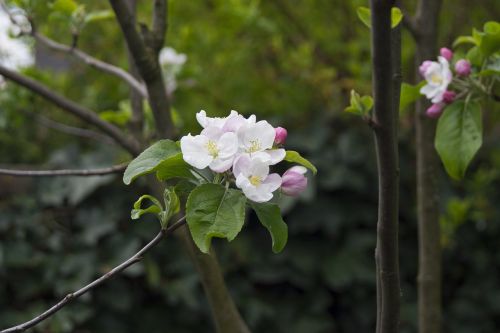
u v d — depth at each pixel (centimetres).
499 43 203
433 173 254
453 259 503
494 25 212
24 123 476
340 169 485
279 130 150
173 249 459
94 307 448
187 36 413
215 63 478
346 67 500
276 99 511
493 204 493
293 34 516
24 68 375
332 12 504
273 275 469
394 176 153
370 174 491
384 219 156
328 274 474
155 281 443
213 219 135
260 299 479
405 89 217
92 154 469
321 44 508
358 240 483
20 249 443
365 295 488
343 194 489
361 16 181
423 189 256
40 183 460
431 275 255
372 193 492
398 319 164
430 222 255
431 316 255
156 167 140
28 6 275
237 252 466
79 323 441
